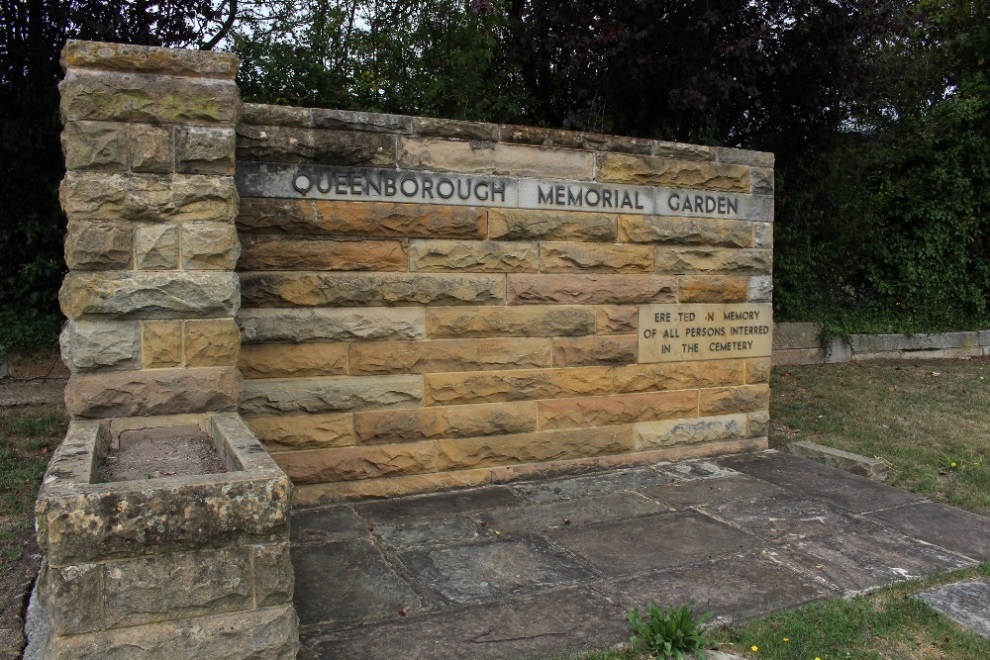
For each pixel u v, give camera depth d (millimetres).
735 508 5547
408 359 5742
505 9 10508
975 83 12500
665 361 6746
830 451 6945
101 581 2686
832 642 3586
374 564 4453
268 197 5301
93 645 2672
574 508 5523
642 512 5449
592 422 6457
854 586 4215
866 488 6074
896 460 6848
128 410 4156
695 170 6730
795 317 12039
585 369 6395
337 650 3434
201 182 4234
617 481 6215
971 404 9086
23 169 8305
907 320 12648
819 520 5305
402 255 5680
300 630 3623
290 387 5438
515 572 4352
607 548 4742
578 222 6254
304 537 4898
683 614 3566
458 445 5973
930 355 12688
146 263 4172
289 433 5453
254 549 2873
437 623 3707
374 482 5723
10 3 7898
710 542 4859
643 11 9828
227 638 2824
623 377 6562
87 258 4074
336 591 4070
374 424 5684
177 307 4203
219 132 4266
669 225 6645
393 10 10859
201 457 3857
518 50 10633
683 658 3416
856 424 8125
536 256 6125
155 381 4188
